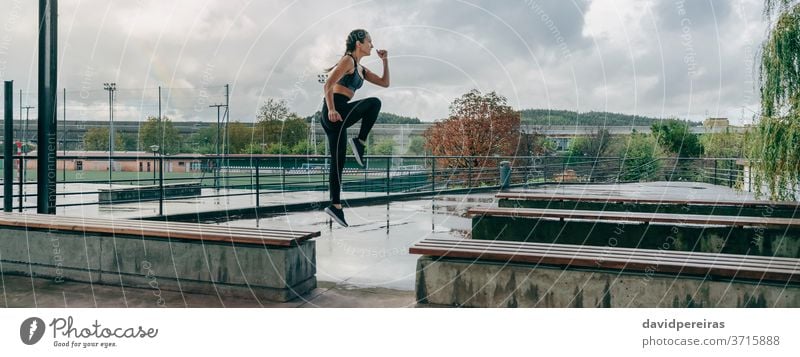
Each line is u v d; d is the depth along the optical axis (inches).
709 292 115.7
